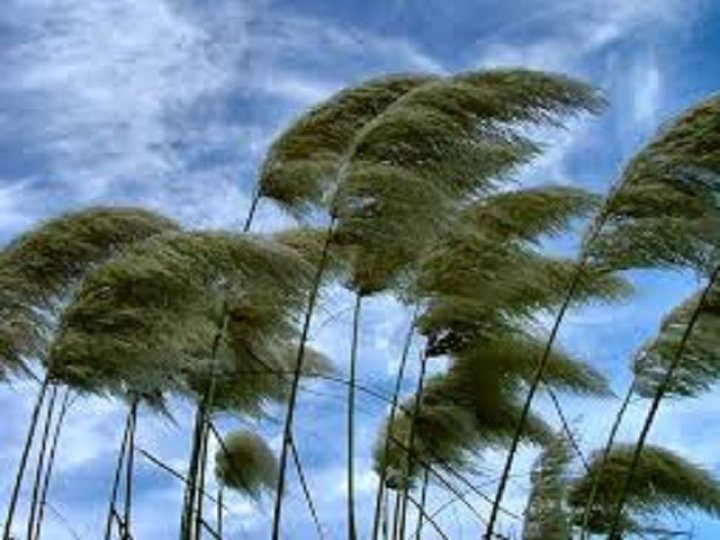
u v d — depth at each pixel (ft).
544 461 11.09
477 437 12.03
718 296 10.34
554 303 11.19
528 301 11.14
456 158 9.79
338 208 10.01
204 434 11.02
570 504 11.64
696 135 9.47
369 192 9.85
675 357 9.88
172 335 10.02
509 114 9.70
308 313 10.18
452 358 12.00
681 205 9.59
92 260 10.46
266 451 12.78
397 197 9.80
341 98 10.69
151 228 10.61
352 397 11.05
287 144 10.67
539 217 10.59
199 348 11.09
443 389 12.03
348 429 10.96
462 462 12.12
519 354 11.50
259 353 11.48
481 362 11.65
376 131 9.81
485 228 10.82
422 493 12.14
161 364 10.07
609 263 9.89
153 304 9.89
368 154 9.89
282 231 11.50
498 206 10.68
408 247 10.25
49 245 10.37
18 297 10.28
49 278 10.37
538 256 10.87
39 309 10.34
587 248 9.95
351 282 11.31
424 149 9.78
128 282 9.84
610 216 9.83
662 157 9.56
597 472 11.59
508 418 11.96
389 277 11.21
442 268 10.96
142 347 9.88
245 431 12.91
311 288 10.13
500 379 11.82
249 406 11.83
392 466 12.50
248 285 10.03
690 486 11.37
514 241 10.82
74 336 9.88
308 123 10.67
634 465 9.86
